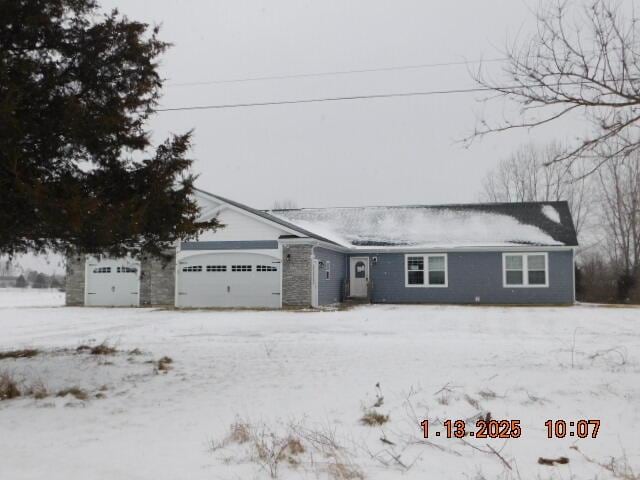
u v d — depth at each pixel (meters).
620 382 7.53
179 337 13.48
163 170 7.59
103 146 7.47
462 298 27.44
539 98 6.73
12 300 34.28
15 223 6.64
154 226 7.62
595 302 30.09
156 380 8.00
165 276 25.20
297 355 10.18
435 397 6.78
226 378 8.09
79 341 12.96
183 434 5.38
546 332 14.30
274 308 23.39
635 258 32.28
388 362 9.32
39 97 6.79
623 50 6.39
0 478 4.20
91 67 7.45
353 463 4.57
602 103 6.46
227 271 24.12
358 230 30.95
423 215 31.70
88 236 6.99
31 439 5.22
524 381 7.62
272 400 6.73
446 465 4.56
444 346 11.30
